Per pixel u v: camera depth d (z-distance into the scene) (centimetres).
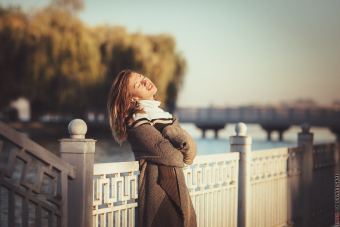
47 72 2617
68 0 3062
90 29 3169
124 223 241
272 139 4028
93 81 2770
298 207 471
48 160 194
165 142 219
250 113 4322
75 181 207
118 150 1967
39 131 3020
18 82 2645
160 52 3397
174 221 220
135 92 236
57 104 2752
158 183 223
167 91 3412
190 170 290
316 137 4325
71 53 2712
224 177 339
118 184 238
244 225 356
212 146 2605
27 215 187
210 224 318
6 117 3244
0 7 2733
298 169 473
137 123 226
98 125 3469
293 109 4184
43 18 2809
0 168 174
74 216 206
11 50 2588
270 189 412
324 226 541
